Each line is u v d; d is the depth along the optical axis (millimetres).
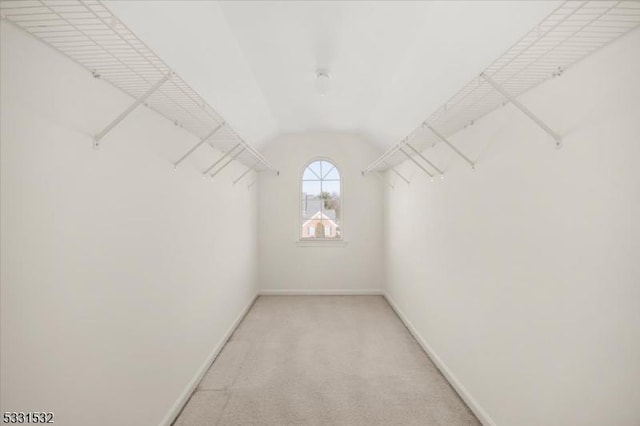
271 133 4602
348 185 5090
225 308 3326
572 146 1314
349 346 3229
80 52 1211
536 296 1547
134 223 1686
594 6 989
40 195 1111
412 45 2049
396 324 3852
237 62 2314
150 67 1376
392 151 3051
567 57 1269
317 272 5113
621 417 1114
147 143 1826
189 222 2410
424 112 2781
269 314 4191
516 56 1191
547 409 1475
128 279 1632
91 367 1364
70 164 1249
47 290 1142
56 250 1179
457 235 2438
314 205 5156
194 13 1653
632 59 1060
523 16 1341
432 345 2973
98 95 1415
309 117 4070
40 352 1114
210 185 2877
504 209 1816
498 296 1879
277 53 2295
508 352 1780
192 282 2457
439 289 2805
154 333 1885
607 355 1164
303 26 1957
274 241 5090
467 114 2049
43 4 903
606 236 1158
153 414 1866
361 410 2197
